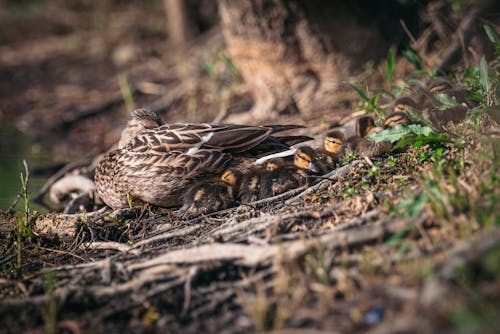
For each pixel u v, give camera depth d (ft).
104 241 31.37
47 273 26.40
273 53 54.29
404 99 38.34
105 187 35.55
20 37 106.52
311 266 23.15
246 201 32.73
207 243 26.68
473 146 29.53
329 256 23.49
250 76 56.75
